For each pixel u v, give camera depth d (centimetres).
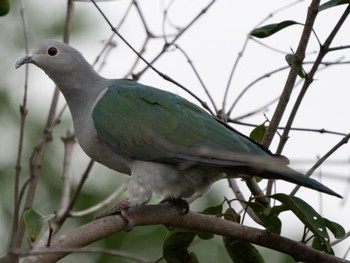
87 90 1152
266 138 1065
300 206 980
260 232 1013
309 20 1027
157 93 1127
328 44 1045
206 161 1028
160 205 1024
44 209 1499
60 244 888
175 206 1024
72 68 1149
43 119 1570
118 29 1245
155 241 1440
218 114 1162
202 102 1142
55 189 1516
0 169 1527
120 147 1093
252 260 1052
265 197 1002
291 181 955
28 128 1556
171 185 1073
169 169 1073
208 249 1429
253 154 1040
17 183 934
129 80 1170
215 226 1011
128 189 1071
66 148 1269
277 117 1057
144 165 1080
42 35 1577
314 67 1055
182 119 1088
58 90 1230
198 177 1072
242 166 1002
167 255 1071
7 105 1570
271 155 1024
